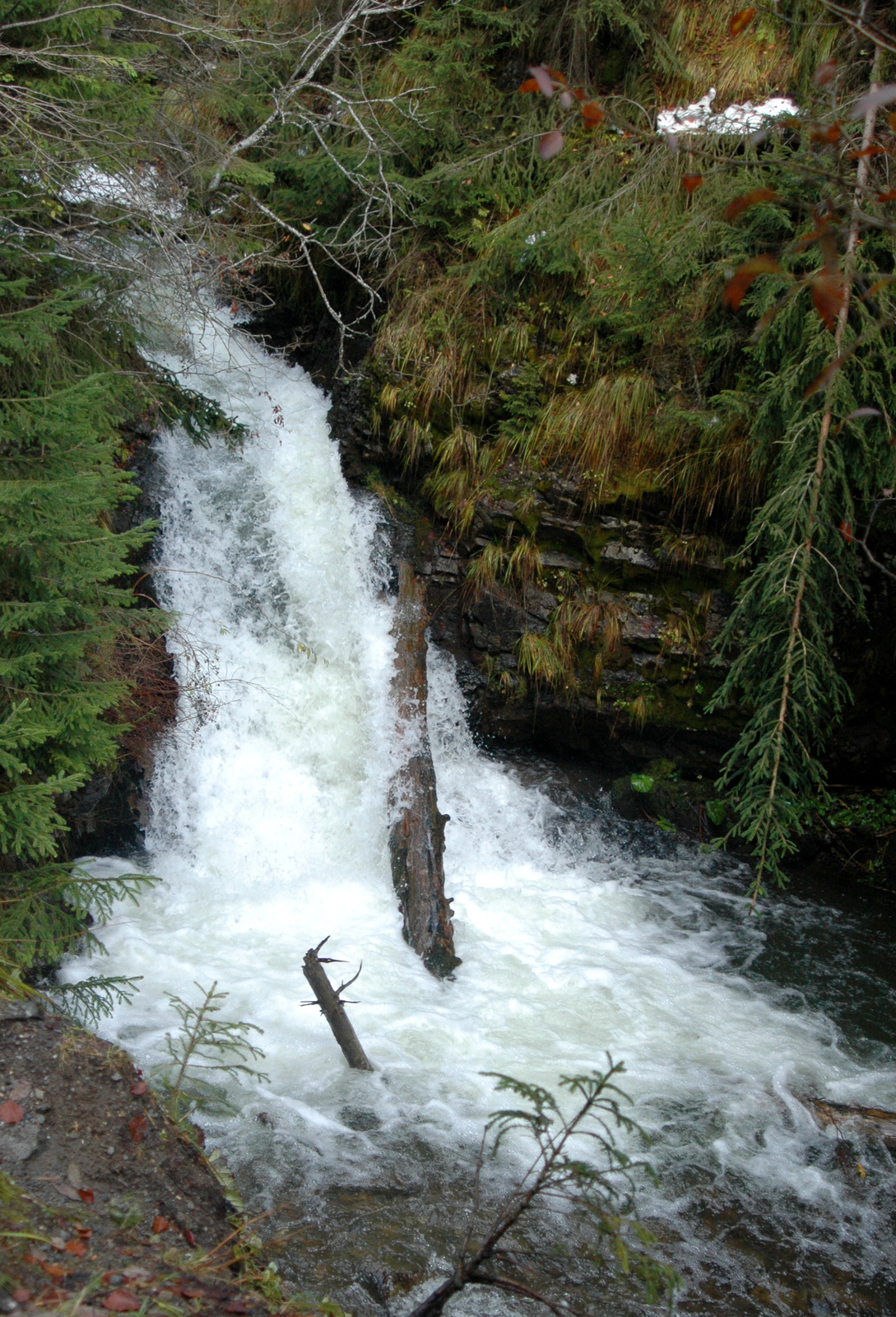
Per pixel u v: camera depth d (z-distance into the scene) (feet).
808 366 18.17
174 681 20.89
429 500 24.54
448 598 24.08
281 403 26.66
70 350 17.76
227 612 22.68
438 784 22.79
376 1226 10.99
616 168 23.73
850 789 23.22
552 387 23.80
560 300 24.29
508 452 23.54
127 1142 8.42
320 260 26.89
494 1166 12.23
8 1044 8.80
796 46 22.30
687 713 22.77
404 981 16.65
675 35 24.44
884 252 18.35
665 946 18.89
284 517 24.16
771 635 18.28
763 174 19.31
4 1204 6.99
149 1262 7.04
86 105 16.19
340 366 25.38
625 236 21.18
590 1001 16.61
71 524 12.37
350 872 19.80
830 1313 10.48
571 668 22.95
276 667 22.36
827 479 17.61
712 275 21.18
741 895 21.18
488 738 24.12
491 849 21.90
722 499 22.11
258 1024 14.89
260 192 27.14
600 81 25.48
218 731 20.98
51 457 13.21
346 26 22.29
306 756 21.25
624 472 22.67
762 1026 16.31
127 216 17.99
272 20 27.20
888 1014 16.98
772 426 19.49
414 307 24.72
